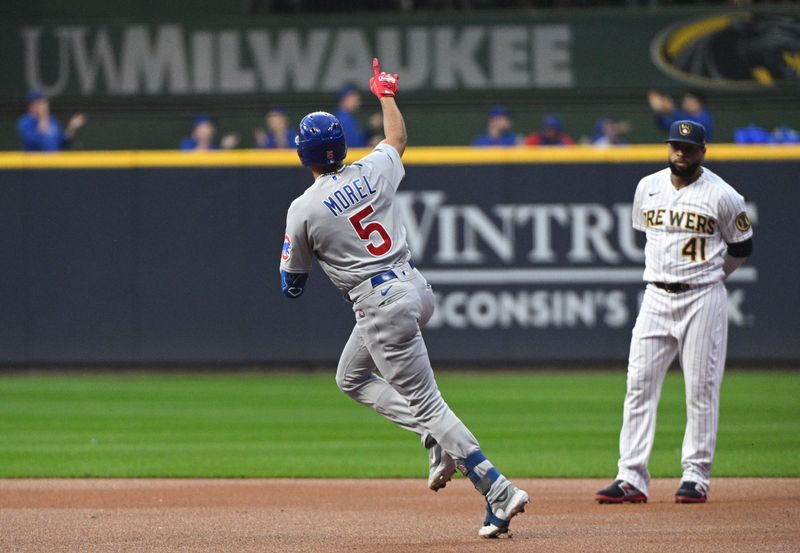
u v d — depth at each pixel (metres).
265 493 25.47
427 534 20.31
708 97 53.47
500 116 52.06
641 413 23.80
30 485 26.72
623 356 49.25
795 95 53.47
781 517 21.62
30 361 49.81
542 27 55.09
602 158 49.16
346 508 23.38
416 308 19.08
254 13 56.53
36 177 49.59
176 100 55.03
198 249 49.56
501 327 49.50
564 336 49.41
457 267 49.47
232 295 49.69
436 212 49.47
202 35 55.09
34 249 49.66
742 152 48.88
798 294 48.91
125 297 49.69
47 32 55.19
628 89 54.09
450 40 55.22
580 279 49.28
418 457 31.09
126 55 55.06
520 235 49.41
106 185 49.50
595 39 55.00
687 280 23.39
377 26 55.19
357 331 20.23
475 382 46.75
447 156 49.38
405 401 20.08
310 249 19.41
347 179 19.14
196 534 20.50
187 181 49.53
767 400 41.09
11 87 55.28
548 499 24.31
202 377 48.91
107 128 54.78
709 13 54.59
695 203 23.31
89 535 20.47
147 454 31.64
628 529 20.48
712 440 23.59
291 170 49.41
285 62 55.22
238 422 37.56
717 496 24.45
